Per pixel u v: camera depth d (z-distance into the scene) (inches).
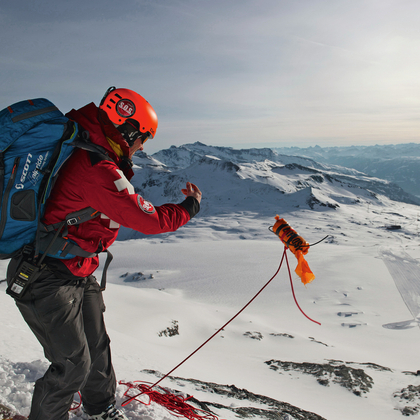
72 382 74.7
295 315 2016.5
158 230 69.4
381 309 2080.5
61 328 71.7
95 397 86.4
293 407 190.7
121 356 284.4
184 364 383.6
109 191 65.9
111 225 74.0
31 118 65.7
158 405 107.4
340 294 2460.6
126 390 115.0
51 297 70.6
